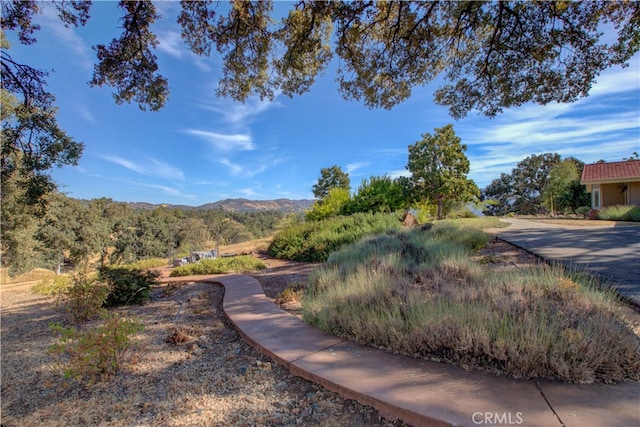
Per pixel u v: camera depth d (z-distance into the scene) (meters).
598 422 1.56
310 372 2.30
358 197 14.38
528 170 40.81
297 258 9.91
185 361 2.89
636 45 5.41
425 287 3.62
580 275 3.76
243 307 4.42
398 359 2.43
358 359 2.47
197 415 2.01
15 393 2.52
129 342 3.08
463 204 22.34
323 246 9.16
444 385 1.99
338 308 3.35
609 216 15.02
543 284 3.23
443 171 20.62
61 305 5.56
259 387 2.31
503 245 7.66
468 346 2.25
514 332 2.26
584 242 7.28
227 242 52.75
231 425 1.88
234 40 5.88
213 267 8.97
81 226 32.44
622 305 3.15
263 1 5.52
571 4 5.21
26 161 6.09
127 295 5.39
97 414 2.12
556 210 27.31
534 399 1.79
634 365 2.03
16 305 6.25
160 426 1.93
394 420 1.80
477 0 5.16
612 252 5.93
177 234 49.19
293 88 7.08
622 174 17.95
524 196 41.56
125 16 5.15
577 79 6.02
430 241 6.46
